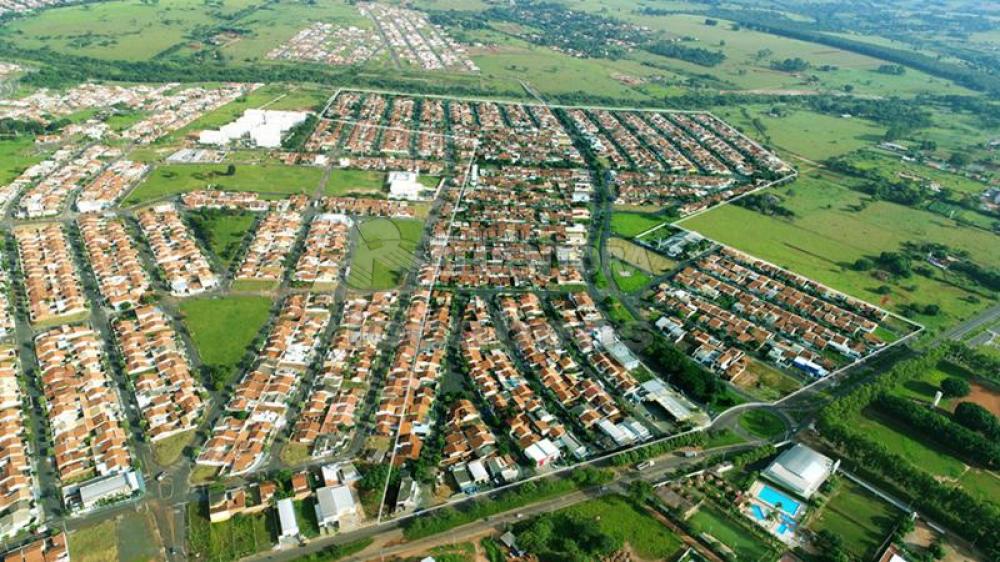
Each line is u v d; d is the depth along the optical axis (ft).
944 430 517.96
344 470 459.32
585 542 416.87
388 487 451.94
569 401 545.44
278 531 414.21
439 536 419.33
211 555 397.39
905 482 467.52
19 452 458.91
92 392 522.88
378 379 563.48
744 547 425.69
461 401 531.91
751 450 505.25
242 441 479.41
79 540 403.13
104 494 425.69
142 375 542.16
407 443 488.02
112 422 491.72
